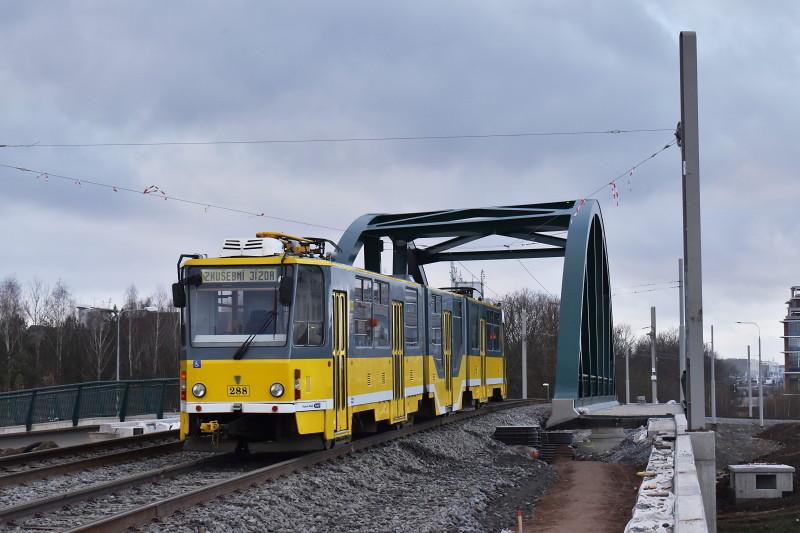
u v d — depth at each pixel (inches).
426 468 773.9
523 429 1067.3
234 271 629.3
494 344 1358.3
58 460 673.0
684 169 605.3
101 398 1031.6
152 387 1112.8
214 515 432.8
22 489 515.5
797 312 4677.7
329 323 651.5
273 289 623.5
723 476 1134.4
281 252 639.1
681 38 610.9
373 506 547.5
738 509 932.6
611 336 1630.2
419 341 922.7
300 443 641.0
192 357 622.2
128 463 652.1
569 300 1206.9
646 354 4033.0
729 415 4183.1
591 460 971.3
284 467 578.2
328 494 558.3
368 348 748.6
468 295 1221.7
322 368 641.6
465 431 1047.6
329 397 650.2
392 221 1435.8
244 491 505.7
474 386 1193.4
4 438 880.3
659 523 357.1
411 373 886.4
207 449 627.8
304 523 467.5
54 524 406.0
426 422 995.9
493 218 1316.4
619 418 1149.7
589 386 1360.7
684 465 485.1
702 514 327.9
